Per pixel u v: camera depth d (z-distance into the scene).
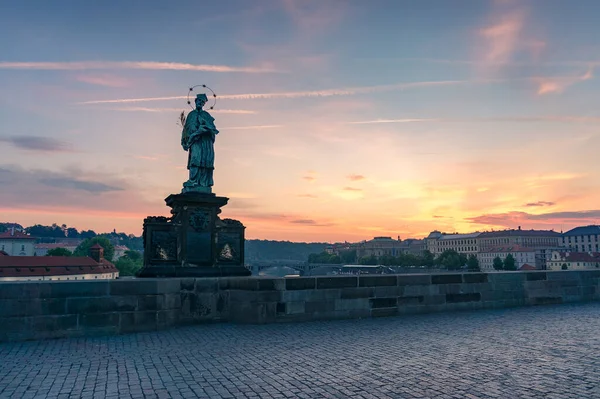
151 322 13.77
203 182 18.53
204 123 18.69
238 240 18.27
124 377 8.30
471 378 8.02
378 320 15.51
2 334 12.07
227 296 15.45
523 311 17.59
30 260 107.62
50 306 12.59
